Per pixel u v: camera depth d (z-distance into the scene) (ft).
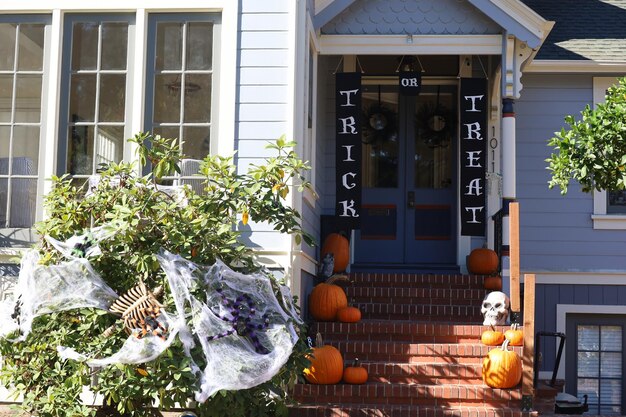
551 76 40.68
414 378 29.19
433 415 27.32
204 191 25.85
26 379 23.75
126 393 21.99
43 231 23.76
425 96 41.04
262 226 28.78
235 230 28.78
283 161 25.40
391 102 41.19
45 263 23.45
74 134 29.99
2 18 30.35
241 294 23.08
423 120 40.98
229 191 24.04
